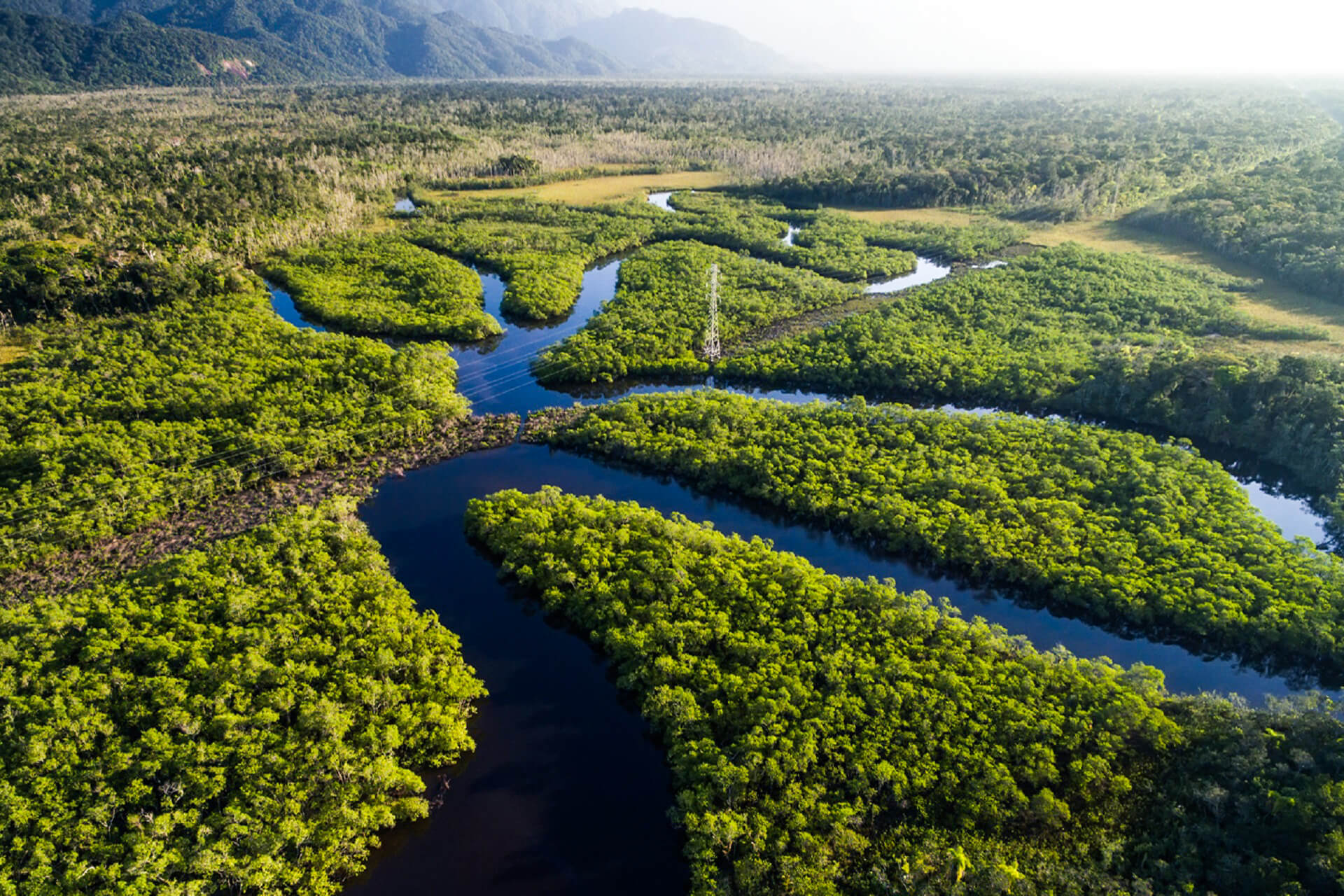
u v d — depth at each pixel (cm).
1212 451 12206
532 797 7175
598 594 8888
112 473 10838
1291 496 11338
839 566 10088
